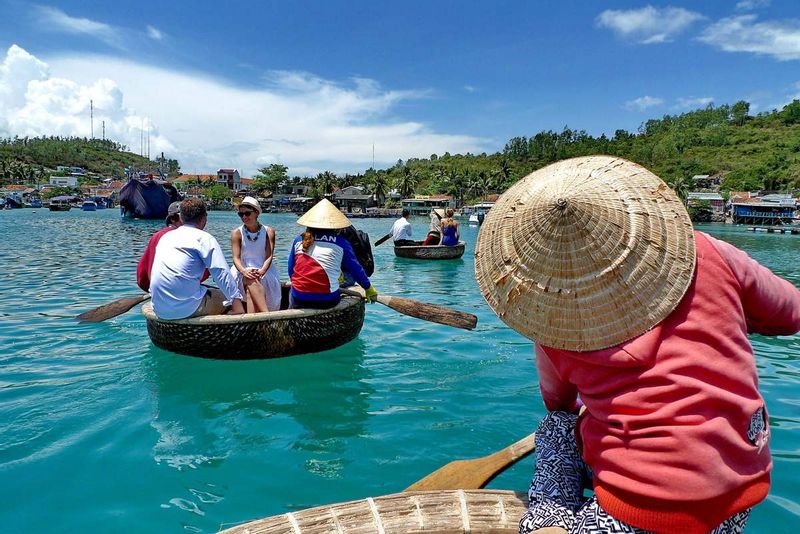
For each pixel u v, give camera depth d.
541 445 1.97
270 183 126.31
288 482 2.98
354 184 142.88
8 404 4.02
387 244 22.64
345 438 3.53
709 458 1.35
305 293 5.42
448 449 3.39
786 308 1.58
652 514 1.41
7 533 2.47
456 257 15.78
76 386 4.44
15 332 6.23
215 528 2.54
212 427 3.68
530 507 1.88
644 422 1.42
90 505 2.71
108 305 5.89
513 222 1.69
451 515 2.14
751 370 1.44
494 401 4.20
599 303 1.52
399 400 4.23
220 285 5.17
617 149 161.25
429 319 5.52
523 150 181.25
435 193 129.00
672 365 1.41
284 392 4.39
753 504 1.42
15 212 69.81
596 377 1.54
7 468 3.07
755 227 62.75
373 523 2.10
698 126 167.38
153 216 47.69
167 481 2.96
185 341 5.10
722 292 1.45
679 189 86.12
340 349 5.69
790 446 3.43
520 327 1.64
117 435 3.53
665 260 1.48
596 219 1.54
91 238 23.77
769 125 153.50
